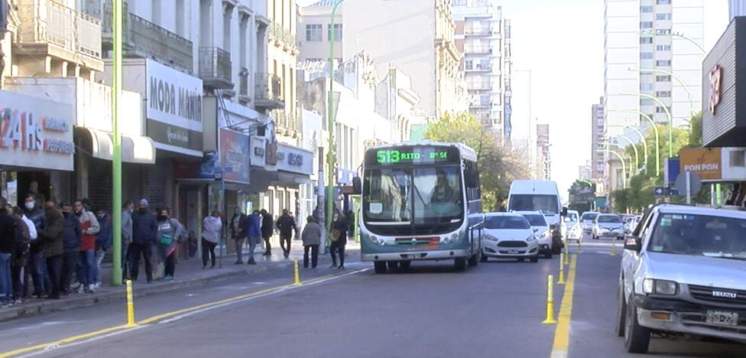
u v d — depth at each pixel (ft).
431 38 358.43
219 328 52.65
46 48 89.15
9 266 65.00
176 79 115.65
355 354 42.32
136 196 119.14
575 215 200.23
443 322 54.24
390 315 58.18
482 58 603.67
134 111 101.96
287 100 187.93
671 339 47.50
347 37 359.05
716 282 39.68
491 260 128.67
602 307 62.95
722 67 100.78
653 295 40.37
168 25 126.62
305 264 117.19
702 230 44.55
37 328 56.03
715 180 146.00
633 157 369.71
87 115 91.97
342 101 234.79
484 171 294.25
